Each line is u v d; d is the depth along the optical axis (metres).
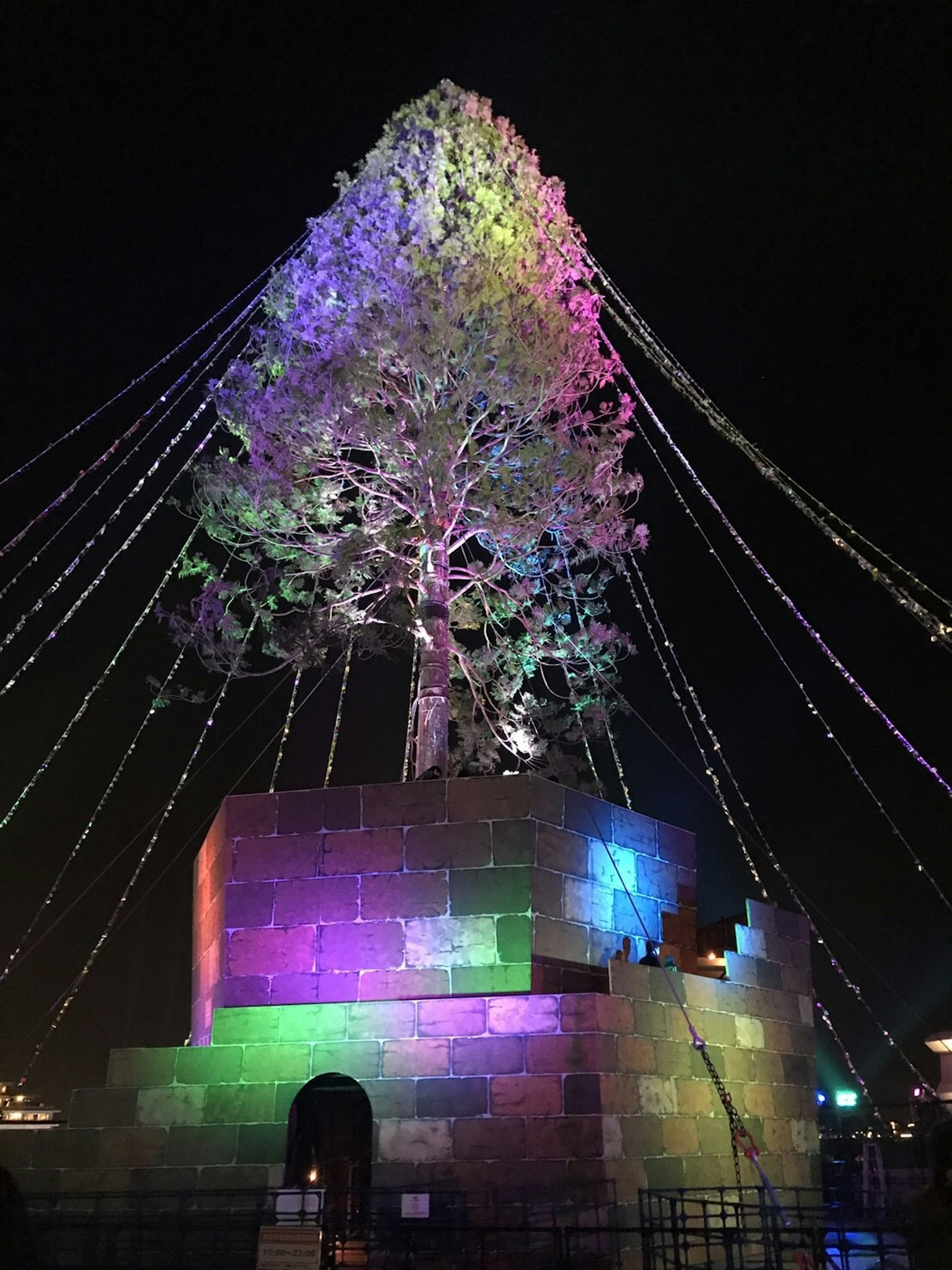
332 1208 11.76
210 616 16.12
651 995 12.73
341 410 15.60
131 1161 11.83
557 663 18.22
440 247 16.09
